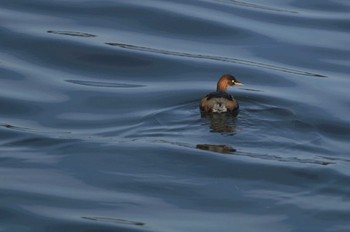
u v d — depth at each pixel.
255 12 29.80
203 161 20.03
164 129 21.44
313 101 23.62
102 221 17.95
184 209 18.48
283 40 27.89
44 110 23.12
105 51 26.52
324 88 24.70
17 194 18.94
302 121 22.19
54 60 26.03
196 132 21.16
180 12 29.16
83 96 23.95
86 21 28.47
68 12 28.95
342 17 29.73
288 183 19.36
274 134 21.19
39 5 29.25
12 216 18.19
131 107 23.20
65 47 26.61
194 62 26.19
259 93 23.98
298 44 27.69
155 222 17.95
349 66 26.48
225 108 21.78
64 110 23.14
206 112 21.88
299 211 18.42
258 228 17.83
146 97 23.81
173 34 28.02
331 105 23.47
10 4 29.19
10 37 27.00
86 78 25.17
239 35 28.08
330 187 19.25
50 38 27.00
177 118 21.94
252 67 26.02
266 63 26.39
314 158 20.34
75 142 21.11
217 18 29.03
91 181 19.48
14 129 21.92
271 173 19.66
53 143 21.12
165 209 18.45
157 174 19.67
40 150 20.89
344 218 18.16
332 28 28.92
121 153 20.48
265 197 18.91
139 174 19.69
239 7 30.09
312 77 25.56
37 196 18.89
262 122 21.69
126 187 19.27
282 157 20.28
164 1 30.03
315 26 29.00
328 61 26.75
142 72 25.64
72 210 18.39
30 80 24.77
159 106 23.14
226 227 17.83
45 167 20.09
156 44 27.28
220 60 26.42
